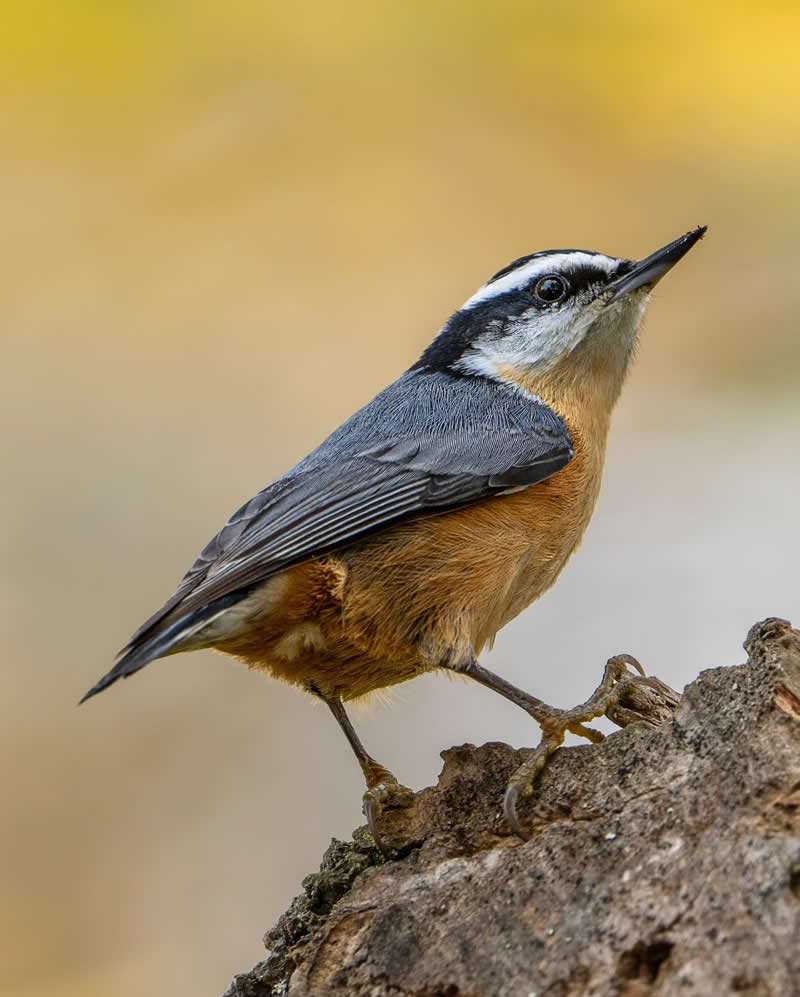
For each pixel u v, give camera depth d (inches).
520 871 269.4
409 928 271.4
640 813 265.7
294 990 279.3
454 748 325.7
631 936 237.8
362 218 716.7
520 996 243.1
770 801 249.0
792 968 213.5
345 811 553.3
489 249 705.0
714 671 287.6
